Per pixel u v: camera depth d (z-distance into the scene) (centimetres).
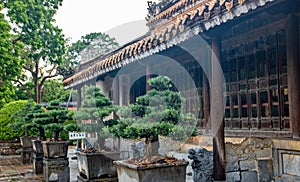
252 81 550
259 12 436
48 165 699
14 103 1483
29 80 2750
